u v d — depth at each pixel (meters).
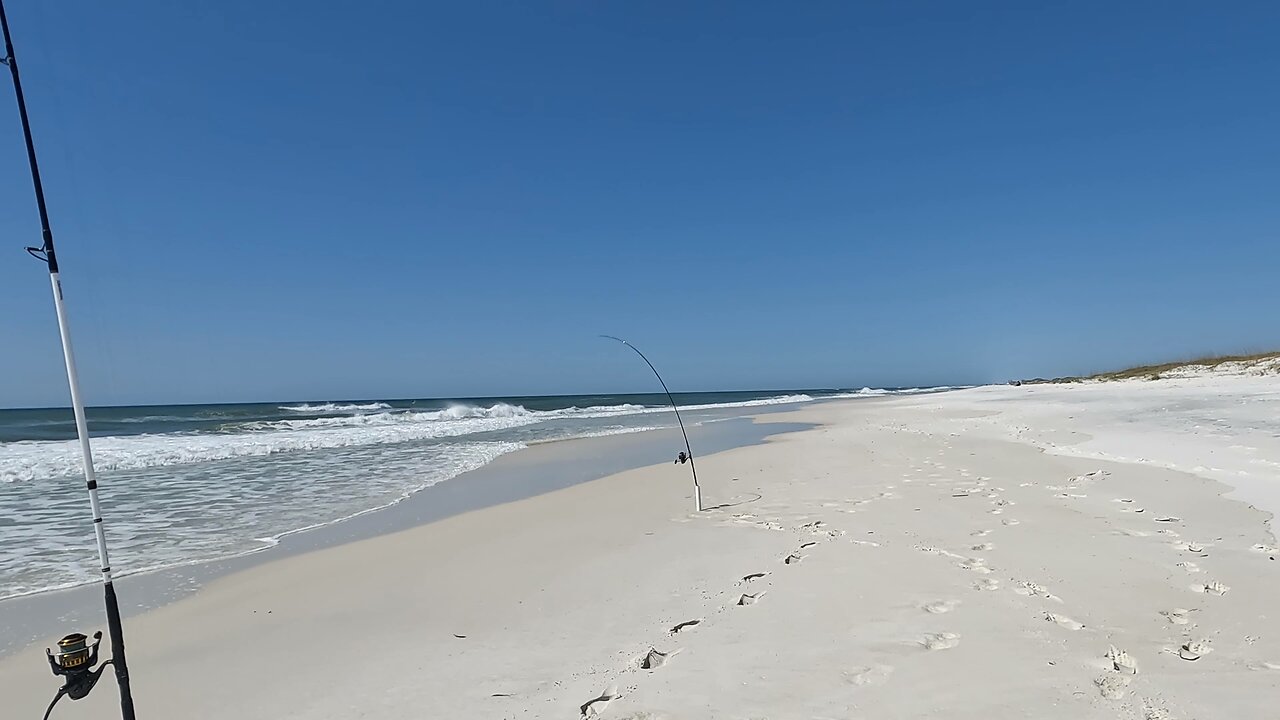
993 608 4.48
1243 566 5.14
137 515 9.35
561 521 8.09
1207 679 3.41
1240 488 7.84
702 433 21.14
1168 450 10.73
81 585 6.28
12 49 2.92
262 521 8.92
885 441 15.08
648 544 6.71
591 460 14.73
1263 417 14.94
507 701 3.60
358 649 4.43
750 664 3.85
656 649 4.16
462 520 8.51
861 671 3.69
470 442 19.27
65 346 2.95
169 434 22.94
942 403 32.19
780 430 21.06
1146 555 5.51
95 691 4.04
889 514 7.41
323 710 3.63
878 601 4.72
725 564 5.84
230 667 4.25
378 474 13.01
